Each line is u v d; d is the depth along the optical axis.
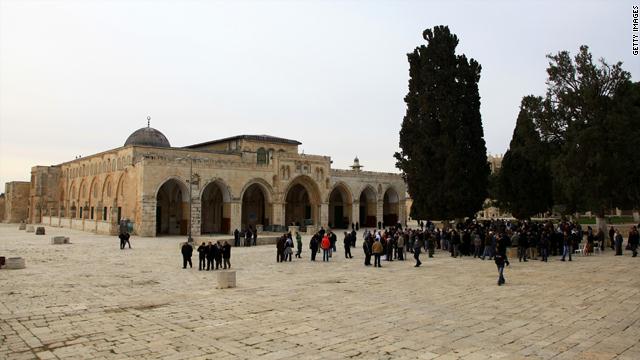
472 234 34.47
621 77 35.47
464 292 18.34
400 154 44.09
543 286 19.59
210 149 71.06
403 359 10.16
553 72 38.81
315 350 10.88
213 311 15.16
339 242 47.09
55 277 22.73
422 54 42.56
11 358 10.55
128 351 10.97
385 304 16.11
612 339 11.67
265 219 63.66
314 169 67.81
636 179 37.31
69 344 11.59
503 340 11.59
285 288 19.70
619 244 31.97
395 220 80.31
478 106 42.25
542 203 49.56
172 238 49.75
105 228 55.34
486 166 42.03
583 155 35.28
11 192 94.31
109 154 64.06
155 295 18.14
